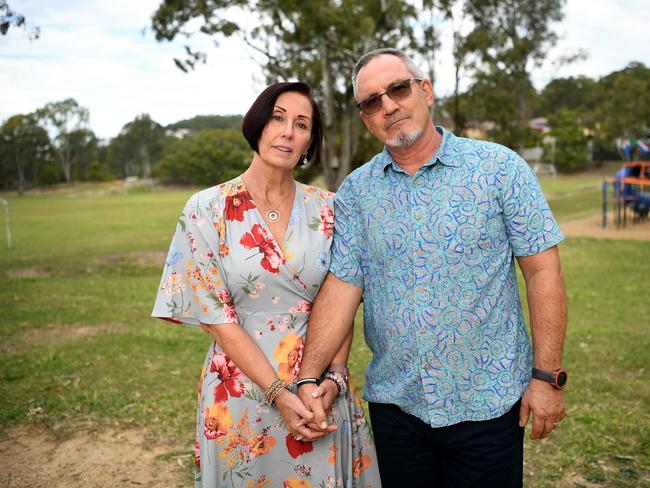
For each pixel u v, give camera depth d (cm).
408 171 217
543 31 2955
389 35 1641
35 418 430
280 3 1348
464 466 216
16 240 2017
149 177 9775
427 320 209
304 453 223
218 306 217
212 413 220
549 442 380
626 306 800
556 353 207
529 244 206
